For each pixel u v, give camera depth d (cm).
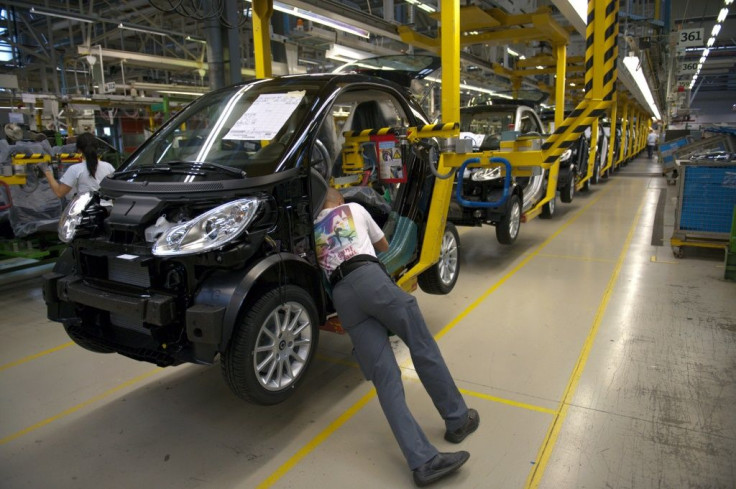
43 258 609
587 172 1187
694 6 1903
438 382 240
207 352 226
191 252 219
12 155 536
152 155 315
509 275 543
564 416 270
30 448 257
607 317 412
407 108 379
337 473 231
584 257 616
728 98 4769
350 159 381
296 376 261
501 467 230
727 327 387
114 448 256
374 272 233
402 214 369
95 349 280
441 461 219
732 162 556
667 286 491
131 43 1434
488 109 750
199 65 1114
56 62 1232
